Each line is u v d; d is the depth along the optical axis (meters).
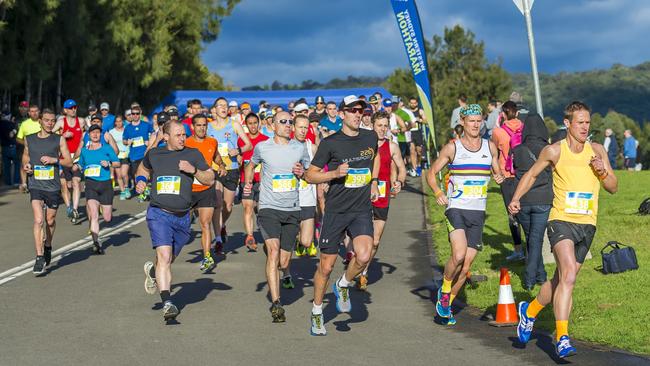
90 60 42.06
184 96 37.94
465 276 9.02
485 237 14.93
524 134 10.93
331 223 8.53
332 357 7.66
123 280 11.64
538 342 8.10
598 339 8.04
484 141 8.84
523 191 7.82
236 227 17.11
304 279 11.76
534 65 12.19
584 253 7.62
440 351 7.86
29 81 37.72
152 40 49.94
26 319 9.30
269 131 16.58
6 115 26.53
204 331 8.70
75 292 10.81
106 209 14.40
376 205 11.21
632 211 17.09
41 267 11.91
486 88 74.69
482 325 8.92
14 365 7.46
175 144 9.43
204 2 58.28
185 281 11.56
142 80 49.41
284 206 9.47
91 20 43.34
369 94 35.22
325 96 35.97
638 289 9.96
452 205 8.81
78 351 7.91
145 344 8.16
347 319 9.28
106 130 23.97
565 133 10.80
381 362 7.49
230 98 37.50
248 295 10.61
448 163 8.91
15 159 26.16
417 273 12.13
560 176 7.56
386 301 10.27
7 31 34.12
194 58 59.44
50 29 39.06
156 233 9.25
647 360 7.31
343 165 8.20
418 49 20.50
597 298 9.67
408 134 26.22
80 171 17.72
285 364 7.44
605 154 7.58
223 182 14.04
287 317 9.37
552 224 7.56
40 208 12.09
